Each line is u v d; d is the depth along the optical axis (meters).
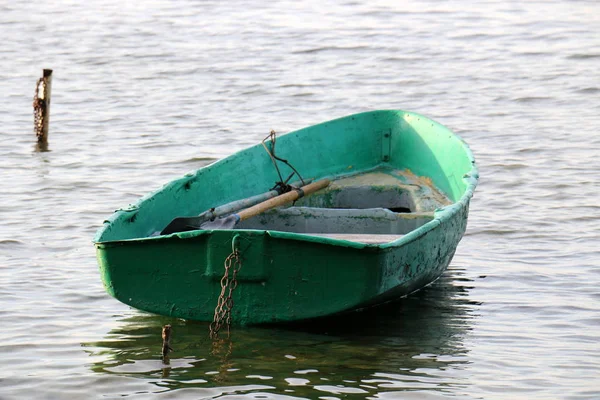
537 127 51.09
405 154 35.59
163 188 29.48
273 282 24.77
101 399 21.81
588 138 48.56
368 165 35.91
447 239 28.41
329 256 24.47
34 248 33.38
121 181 42.59
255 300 25.02
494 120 52.97
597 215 36.88
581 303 27.97
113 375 23.03
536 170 43.31
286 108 57.19
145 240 24.77
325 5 91.00
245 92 61.22
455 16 83.69
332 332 25.78
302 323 25.77
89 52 74.12
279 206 31.14
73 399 21.88
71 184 42.03
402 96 59.41
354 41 75.81
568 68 64.81
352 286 24.73
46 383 22.66
